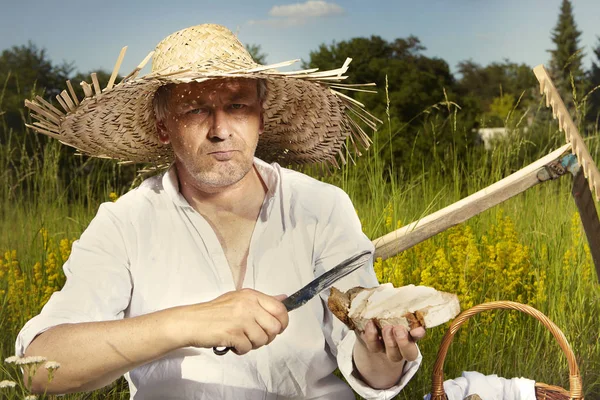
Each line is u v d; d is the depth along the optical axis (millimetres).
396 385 1729
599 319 3312
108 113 2012
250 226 1914
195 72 1760
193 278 1867
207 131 1776
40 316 1758
